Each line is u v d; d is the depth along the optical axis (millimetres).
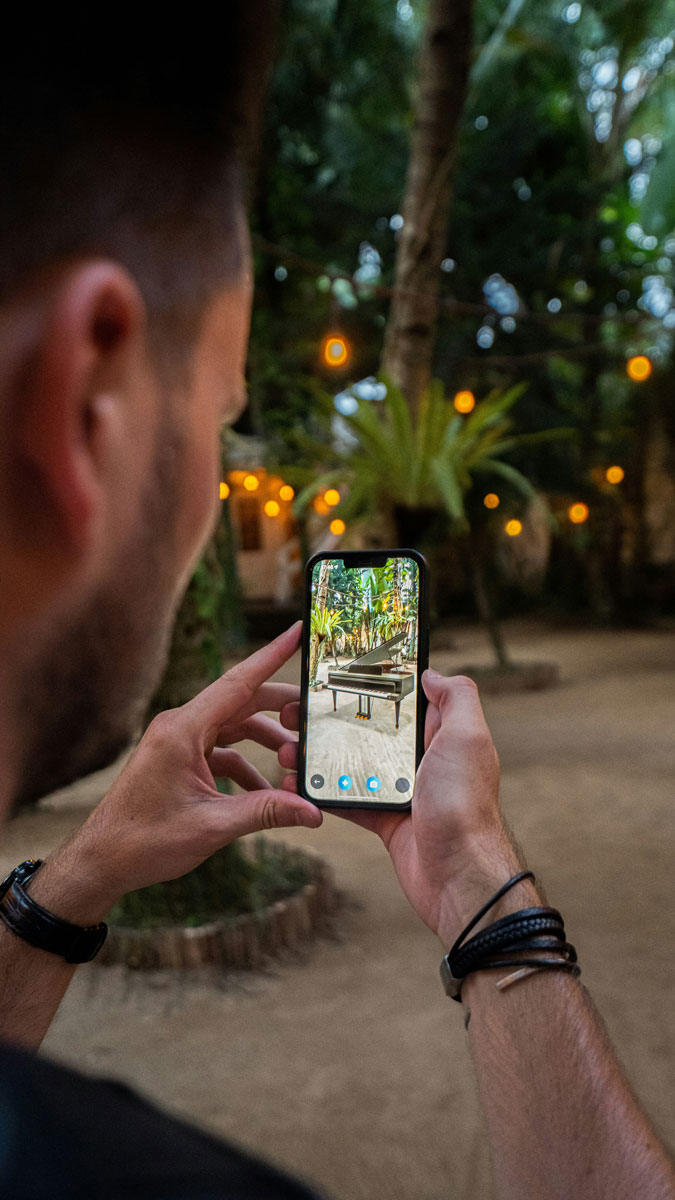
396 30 13086
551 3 14852
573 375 17984
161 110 312
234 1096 2523
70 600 281
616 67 16000
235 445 10211
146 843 788
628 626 17609
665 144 17906
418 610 1088
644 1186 542
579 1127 580
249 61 340
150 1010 3061
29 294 270
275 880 3828
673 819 5457
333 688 1068
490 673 11031
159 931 3361
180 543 332
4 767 285
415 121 7648
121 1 298
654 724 8555
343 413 7465
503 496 11500
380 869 4582
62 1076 258
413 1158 2219
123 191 296
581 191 15141
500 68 14148
